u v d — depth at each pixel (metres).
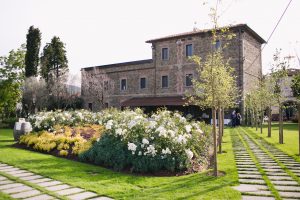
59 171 7.86
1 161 9.31
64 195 5.68
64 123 16.16
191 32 31.55
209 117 28.44
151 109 32.84
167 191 5.91
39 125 15.59
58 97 39.06
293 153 10.73
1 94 35.72
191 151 8.62
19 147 13.19
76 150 10.29
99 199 5.45
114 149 8.69
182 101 28.81
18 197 5.56
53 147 11.47
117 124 9.71
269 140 15.27
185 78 31.14
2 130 25.94
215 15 8.19
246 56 29.14
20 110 41.16
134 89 35.12
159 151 8.16
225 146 13.21
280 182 6.54
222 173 7.66
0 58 35.88
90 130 14.33
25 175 7.42
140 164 7.84
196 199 5.34
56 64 42.97
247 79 29.17
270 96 16.67
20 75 37.12
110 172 7.91
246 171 7.74
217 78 8.12
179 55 31.72
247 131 21.44
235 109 28.09
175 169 8.02
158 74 33.25
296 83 11.75
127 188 6.17
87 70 40.50
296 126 26.58
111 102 37.09
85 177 7.21
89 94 39.09
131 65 35.59
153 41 33.53
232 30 28.45
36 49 38.12
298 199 5.35
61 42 43.41
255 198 5.41
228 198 5.38
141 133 8.71
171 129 9.16
